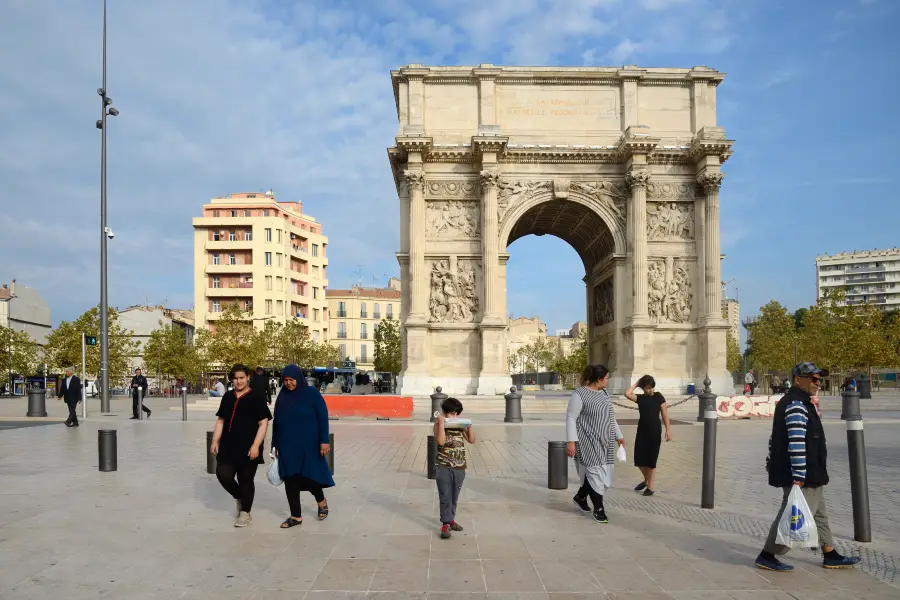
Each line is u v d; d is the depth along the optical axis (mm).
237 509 13422
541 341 199500
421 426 36000
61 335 86750
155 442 27859
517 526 13133
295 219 131625
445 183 54438
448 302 53875
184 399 40219
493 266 52781
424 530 12828
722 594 9328
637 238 52969
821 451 10422
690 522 13500
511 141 55250
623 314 54156
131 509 14602
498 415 44250
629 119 55125
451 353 53594
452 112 55312
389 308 150750
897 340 87938
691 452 24859
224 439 13250
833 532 12688
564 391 90250
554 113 55531
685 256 54625
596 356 63906
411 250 52938
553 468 17094
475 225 54344
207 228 118188
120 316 121312
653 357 54062
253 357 90750
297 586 9625
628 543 11898
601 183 54625
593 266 63844
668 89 56000
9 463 21609
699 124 55375
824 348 85500
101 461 19766
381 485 17562
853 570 10398
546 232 66000
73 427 35500
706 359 52688
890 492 16594
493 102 55000
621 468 21078
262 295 116625
